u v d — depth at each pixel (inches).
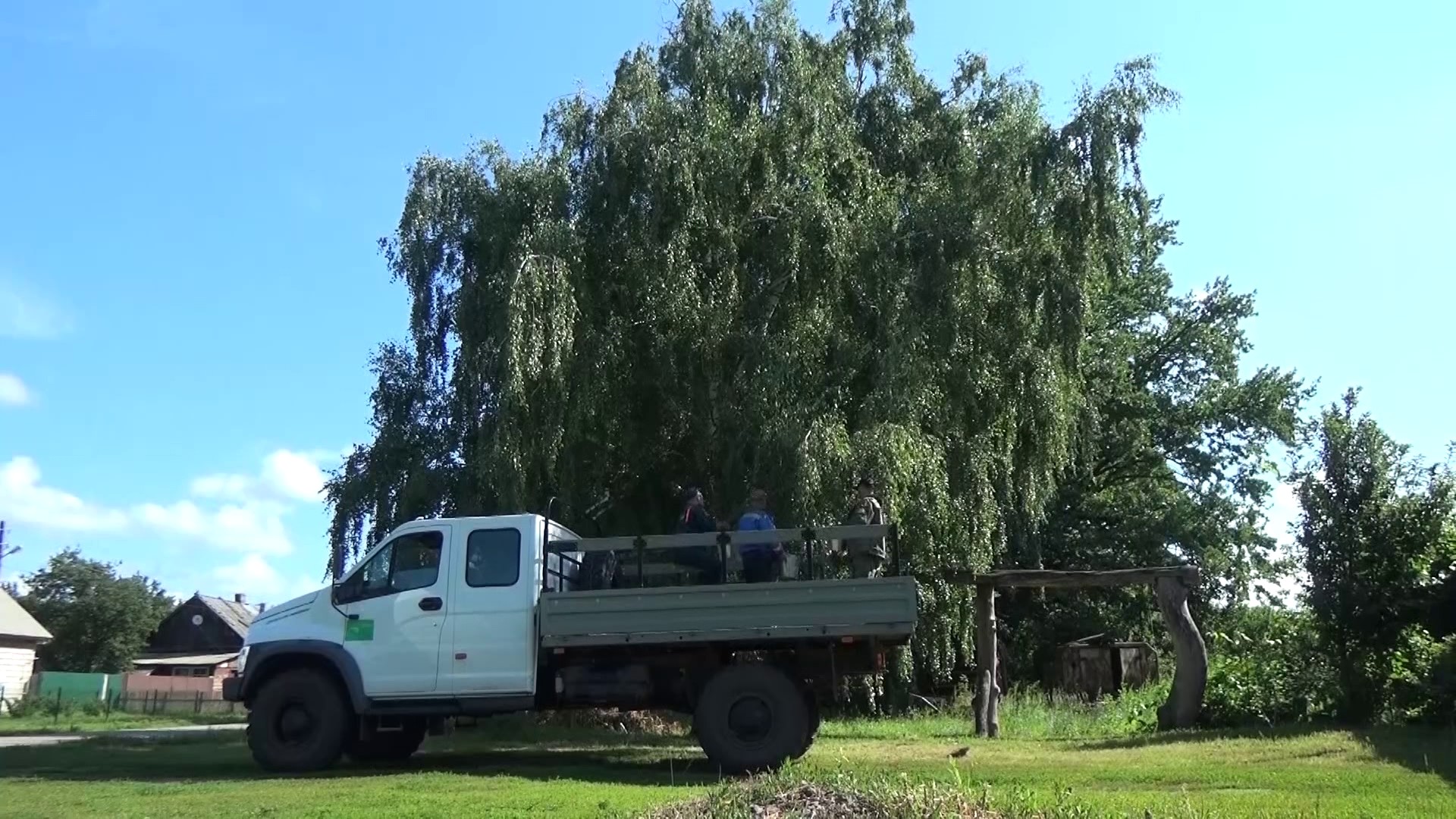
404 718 484.4
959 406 772.0
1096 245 789.9
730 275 737.6
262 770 475.5
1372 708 552.7
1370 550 560.1
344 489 820.0
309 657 474.6
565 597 446.3
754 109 770.2
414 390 832.9
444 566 466.3
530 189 768.9
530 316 686.5
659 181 733.9
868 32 878.4
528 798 350.6
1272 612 695.7
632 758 516.4
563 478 722.2
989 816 262.1
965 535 759.1
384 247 831.7
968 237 753.6
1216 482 1568.7
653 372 754.8
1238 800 324.2
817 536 451.2
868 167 797.9
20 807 354.0
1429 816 294.0
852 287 761.6
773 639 430.6
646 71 777.6
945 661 819.4
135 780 437.7
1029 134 791.7
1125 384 1488.7
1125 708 710.5
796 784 283.9
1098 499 1529.3
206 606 2819.9
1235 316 1601.9
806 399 721.0
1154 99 790.5
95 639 2647.6
